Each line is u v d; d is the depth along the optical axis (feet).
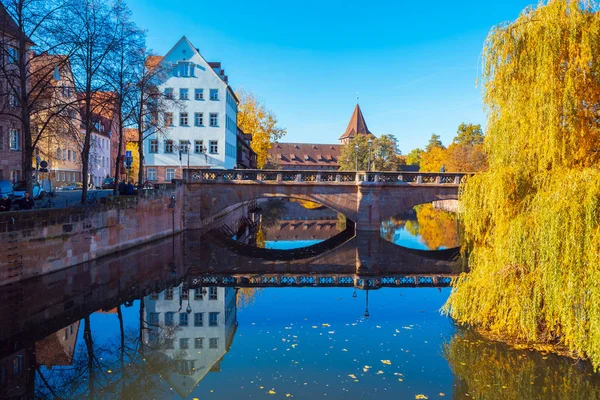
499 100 33.32
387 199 99.71
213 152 145.89
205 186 98.58
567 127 28.91
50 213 53.01
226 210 126.31
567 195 26.40
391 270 64.90
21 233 48.52
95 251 63.87
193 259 71.10
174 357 30.55
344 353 30.40
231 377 26.58
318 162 432.66
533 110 30.14
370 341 32.86
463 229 35.78
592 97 29.09
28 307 41.55
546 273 26.84
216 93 145.59
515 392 24.93
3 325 36.99
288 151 436.76
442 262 72.43
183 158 145.18
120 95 82.64
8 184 74.64
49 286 48.91
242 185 98.48
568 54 29.53
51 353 31.73
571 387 25.54
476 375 26.86
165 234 88.99
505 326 31.12
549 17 30.07
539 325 31.22
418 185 99.40
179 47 144.36
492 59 33.60
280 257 76.48
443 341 32.65
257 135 202.08
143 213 79.15
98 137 197.57
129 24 78.33
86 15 68.69
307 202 269.64
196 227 98.43
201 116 145.48
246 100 202.59
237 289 51.55
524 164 31.19
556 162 29.37
